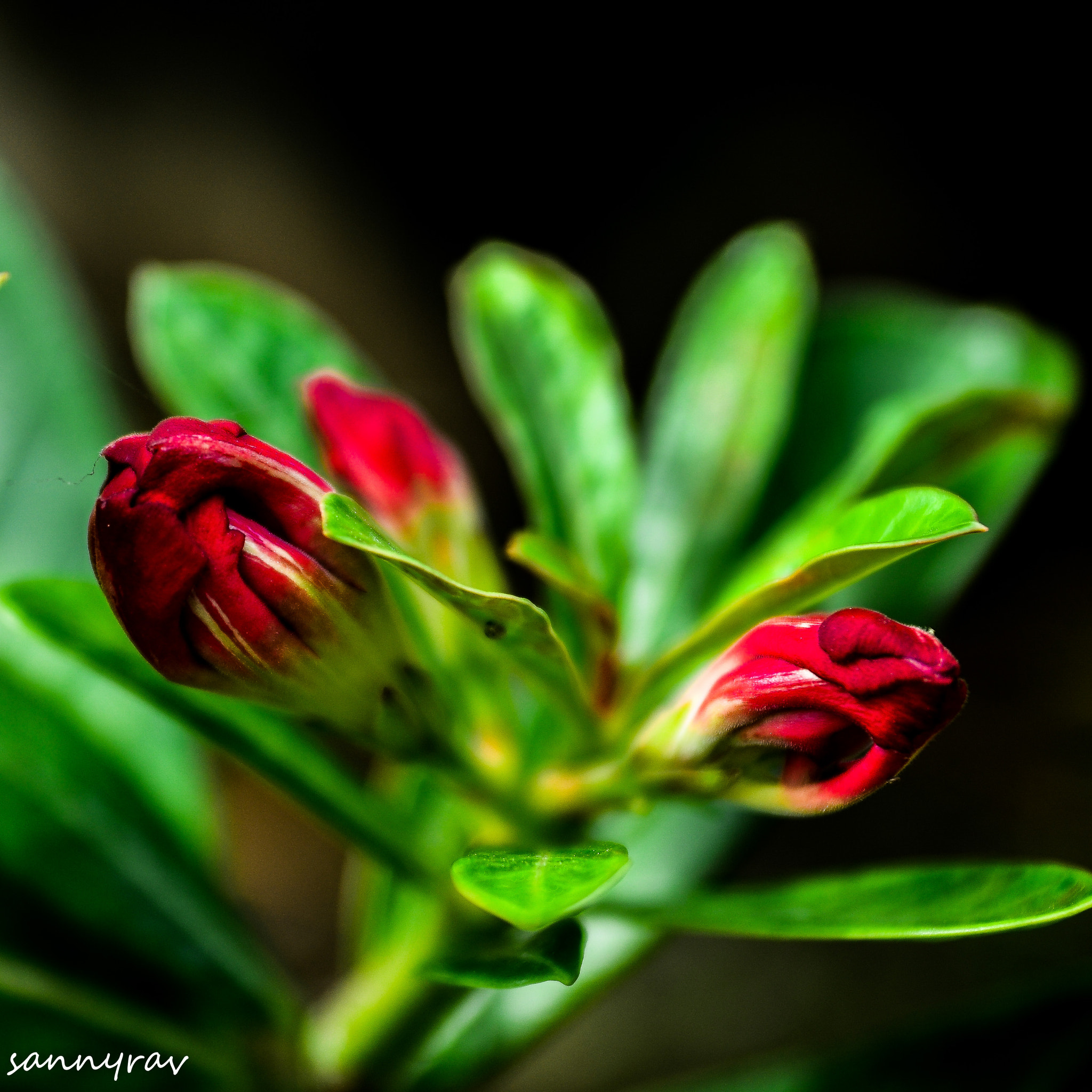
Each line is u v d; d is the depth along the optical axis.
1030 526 0.83
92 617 0.38
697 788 0.36
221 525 0.35
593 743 0.37
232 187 0.80
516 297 0.40
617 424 0.39
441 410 0.83
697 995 0.63
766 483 0.42
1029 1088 0.40
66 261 0.74
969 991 0.60
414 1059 0.39
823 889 0.37
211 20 0.81
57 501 0.41
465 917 0.38
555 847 0.37
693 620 0.41
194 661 0.36
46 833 0.40
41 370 0.41
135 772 0.40
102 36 0.78
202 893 0.40
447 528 0.38
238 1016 0.40
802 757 0.36
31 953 0.39
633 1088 0.60
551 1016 0.40
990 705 0.73
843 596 0.41
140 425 0.74
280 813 0.69
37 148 0.75
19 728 0.40
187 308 0.40
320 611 0.36
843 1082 0.40
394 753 0.37
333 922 0.66
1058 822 0.66
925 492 0.36
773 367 0.41
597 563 0.39
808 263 0.41
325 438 0.38
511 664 0.36
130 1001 0.39
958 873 0.36
